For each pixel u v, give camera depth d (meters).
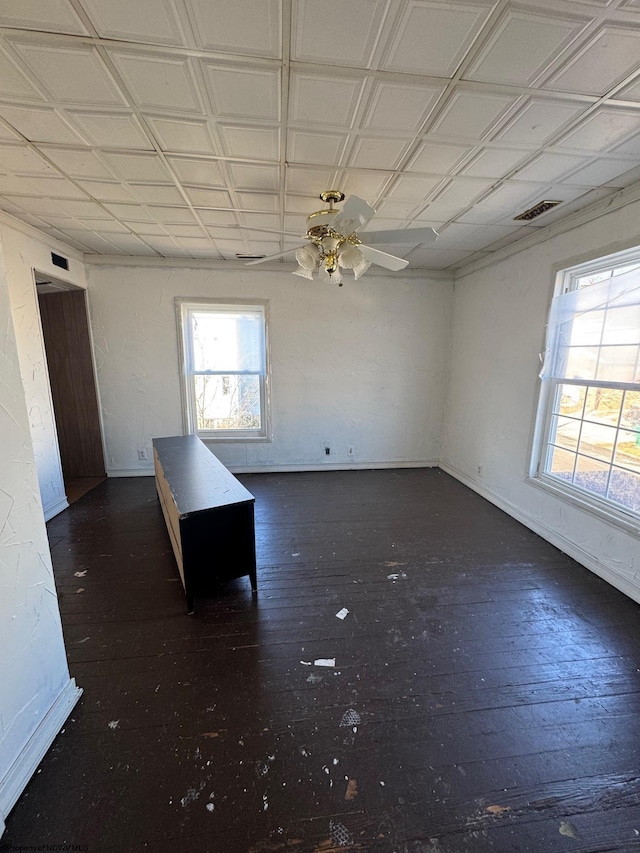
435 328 4.60
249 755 1.34
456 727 1.46
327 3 1.11
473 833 1.13
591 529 2.56
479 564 2.62
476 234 3.14
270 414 4.49
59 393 4.12
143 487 4.02
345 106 1.55
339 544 2.89
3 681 1.18
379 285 4.39
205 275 4.09
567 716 1.51
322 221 2.04
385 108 1.56
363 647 1.85
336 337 4.43
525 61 1.31
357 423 4.68
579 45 1.24
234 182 2.23
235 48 1.26
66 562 2.59
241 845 1.09
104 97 1.50
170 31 1.20
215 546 2.11
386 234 2.05
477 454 4.02
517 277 3.33
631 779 1.28
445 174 2.12
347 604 2.18
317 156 1.94
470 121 1.65
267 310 4.25
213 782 1.25
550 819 1.17
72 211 2.70
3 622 1.18
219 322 4.32
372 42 1.24
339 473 4.64
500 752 1.36
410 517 3.38
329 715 1.50
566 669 1.74
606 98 1.49
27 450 1.29
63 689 1.47
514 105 1.54
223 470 2.61
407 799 1.21
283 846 1.09
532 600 2.23
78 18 1.15
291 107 1.56
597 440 2.62
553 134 1.74
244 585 2.35
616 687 1.65
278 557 2.69
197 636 1.91
